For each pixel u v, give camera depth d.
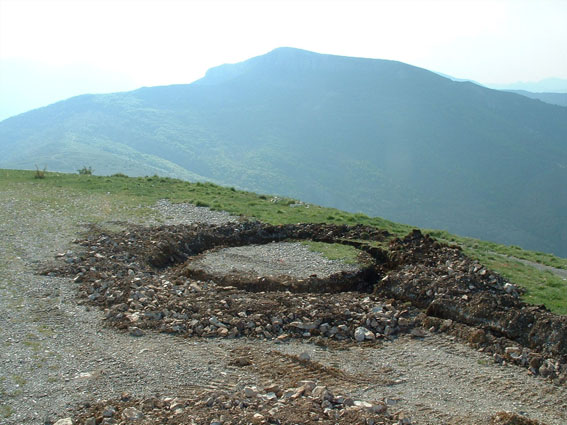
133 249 21.75
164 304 16.14
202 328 14.89
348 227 25.20
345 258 21.19
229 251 22.66
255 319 15.41
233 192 36.34
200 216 28.03
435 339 15.23
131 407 10.20
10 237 22.69
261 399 10.70
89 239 22.84
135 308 15.82
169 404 10.48
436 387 12.45
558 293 17.39
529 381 12.88
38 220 25.92
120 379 11.63
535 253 27.78
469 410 11.39
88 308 15.88
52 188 34.62
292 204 33.06
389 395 11.89
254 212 29.03
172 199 32.16
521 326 14.73
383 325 15.88
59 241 22.47
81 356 12.76
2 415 10.11
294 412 10.05
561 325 14.02
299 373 12.58
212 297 16.94
